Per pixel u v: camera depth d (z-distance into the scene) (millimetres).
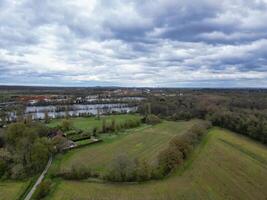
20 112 157750
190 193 51562
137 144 88625
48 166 65812
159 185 54812
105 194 50500
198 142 86625
